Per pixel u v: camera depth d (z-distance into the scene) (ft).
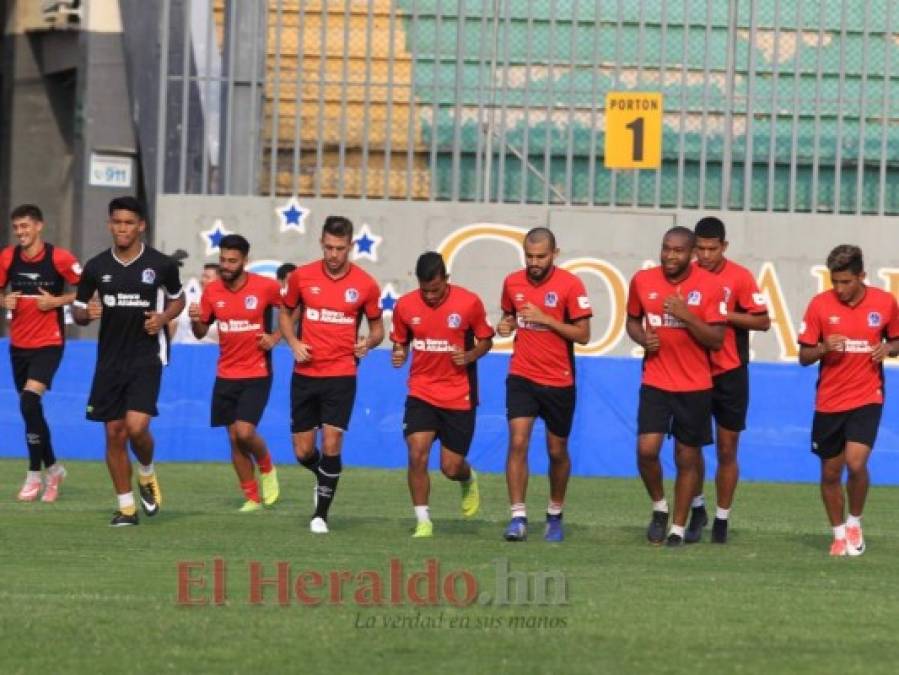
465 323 111.75
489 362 172.65
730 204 206.49
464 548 105.09
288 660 67.00
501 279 199.21
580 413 171.22
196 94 206.59
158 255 112.98
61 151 267.80
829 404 106.01
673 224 199.00
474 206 199.00
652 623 76.33
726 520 112.37
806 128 206.49
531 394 110.73
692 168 207.51
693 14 205.87
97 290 112.78
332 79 206.49
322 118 199.41
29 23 262.67
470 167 207.72
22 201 269.44
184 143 199.62
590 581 90.02
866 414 105.50
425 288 110.93
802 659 68.59
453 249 199.00
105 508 128.57
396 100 206.49
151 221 224.94
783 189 207.21
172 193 205.16
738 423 111.55
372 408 173.68
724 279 110.11
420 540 109.40
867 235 198.49
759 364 170.60
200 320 130.52
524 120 199.93
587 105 206.80
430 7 206.28
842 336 104.22
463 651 69.26
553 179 207.41
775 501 148.15
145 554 99.25
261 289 129.70
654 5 206.28
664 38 200.34
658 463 108.78
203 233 198.80
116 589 84.74
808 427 170.19
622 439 171.22
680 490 108.88
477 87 206.49
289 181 206.49
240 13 201.98
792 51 206.80
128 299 112.37
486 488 154.81
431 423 112.68
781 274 199.00
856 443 105.09
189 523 117.70
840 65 201.05
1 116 268.00
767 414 170.60
